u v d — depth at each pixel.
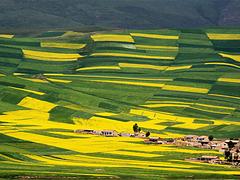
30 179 164.50
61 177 166.75
